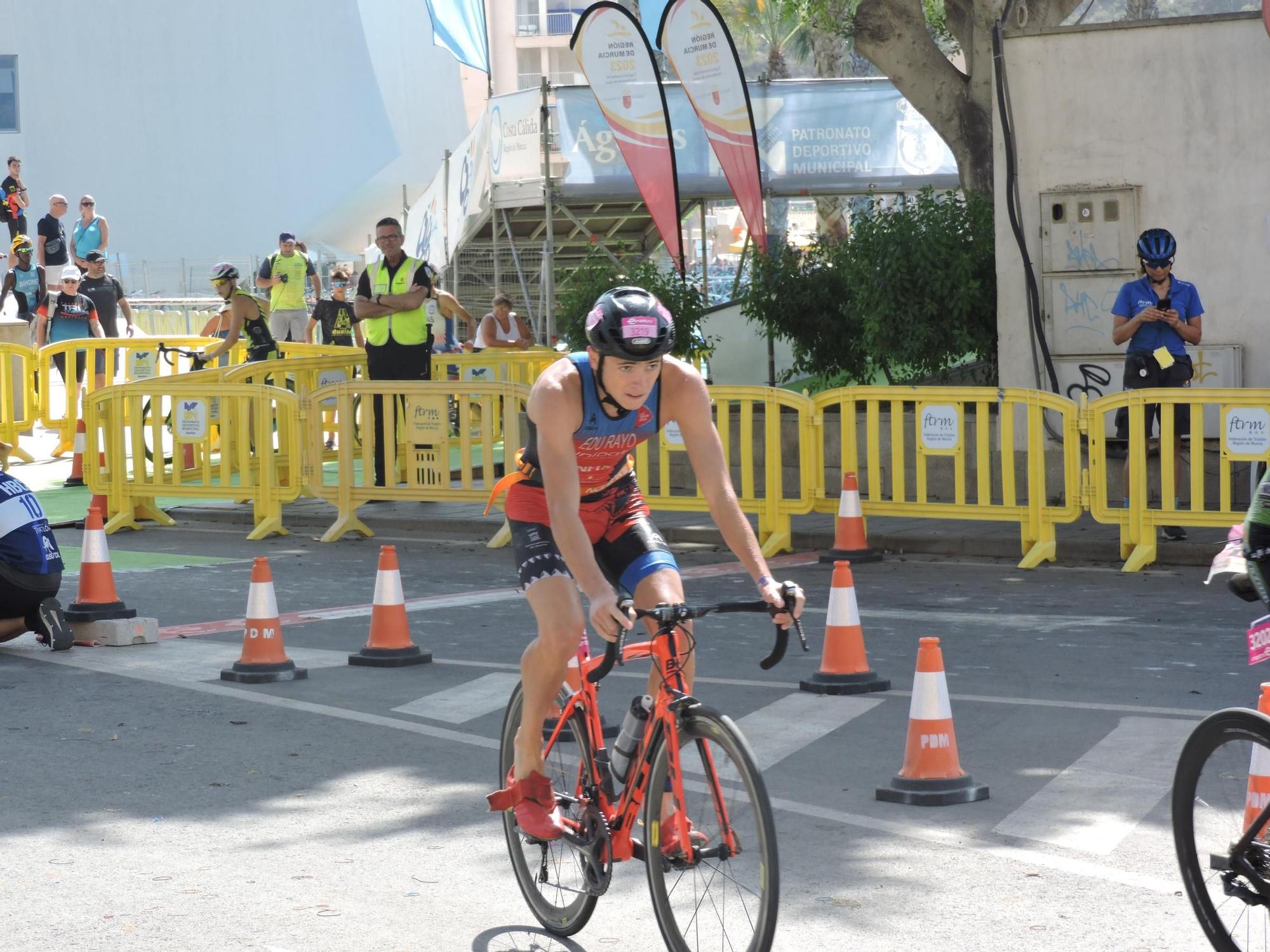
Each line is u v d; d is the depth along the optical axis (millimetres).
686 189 23062
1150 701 8102
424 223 28094
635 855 4820
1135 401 12375
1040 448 12773
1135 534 12438
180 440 15844
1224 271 13797
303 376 17812
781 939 4977
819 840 5996
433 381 14797
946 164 23250
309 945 5027
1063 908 5219
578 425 4770
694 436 4914
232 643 10219
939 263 15602
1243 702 8008
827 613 10789
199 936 5105
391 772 7074
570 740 5152
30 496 9945
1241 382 13750
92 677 9117
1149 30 13805
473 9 30422
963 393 12953
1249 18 13508
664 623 4602
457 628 10617
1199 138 13758
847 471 13406
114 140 47000
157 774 7074
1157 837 5934
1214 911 4738
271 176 46844
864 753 7230
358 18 46094
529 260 27375
